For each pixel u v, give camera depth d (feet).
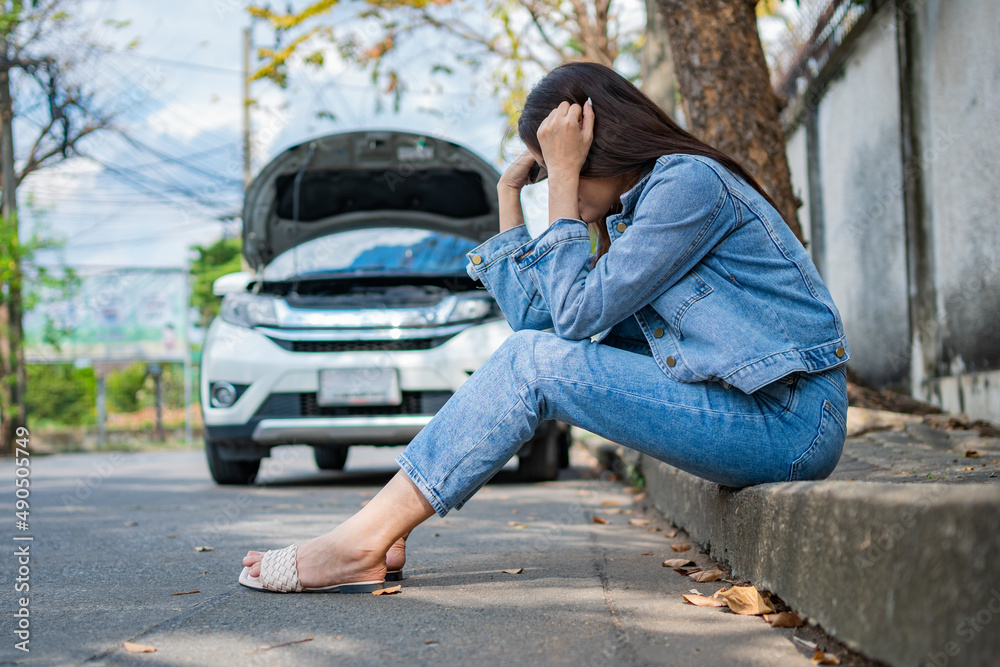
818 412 5.49
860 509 3.85
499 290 6.19
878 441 12.24
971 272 15.61
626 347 6.01
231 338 14.88
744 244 5.48
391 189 17.87
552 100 5.95
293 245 18.04
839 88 23.06
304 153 16.72
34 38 36.11
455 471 5.64
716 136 14.82
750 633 4.71
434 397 14.62
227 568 7.27
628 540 8.72
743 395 5.46
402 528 5.82
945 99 16.30
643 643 4.56
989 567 2.94
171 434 64.64
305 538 9.12
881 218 20.51
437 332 14.65
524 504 12.47
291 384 14.52
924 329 18.04
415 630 4.91
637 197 5.65
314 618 5.20
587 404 5.51
